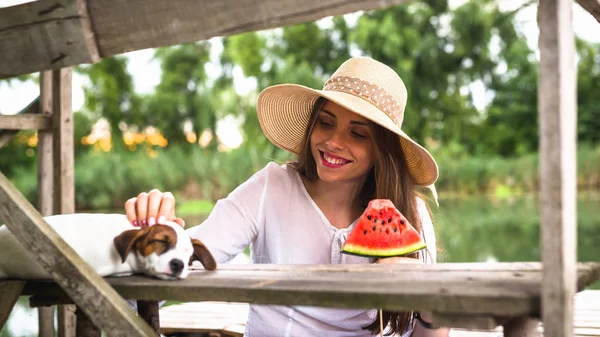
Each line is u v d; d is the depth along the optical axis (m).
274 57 27.86
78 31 1.89
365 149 2.69
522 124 28.44
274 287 1.82
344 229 2.72
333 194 2.79
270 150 24.77
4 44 1.96
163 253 2.05
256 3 1.76
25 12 1.93
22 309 6.30
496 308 1.61
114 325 1.87
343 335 2.61
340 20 27.25
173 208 2.35
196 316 4.24
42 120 4.55
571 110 1.61
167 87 28.62
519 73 28.66
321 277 1.94
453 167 24.44
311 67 27.91
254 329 2.68
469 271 1.96
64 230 2.13
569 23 1.58
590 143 27.28
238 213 2.76
